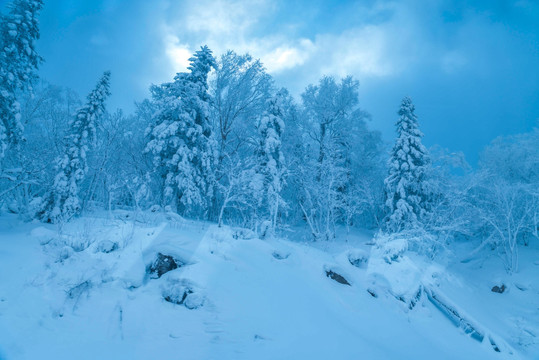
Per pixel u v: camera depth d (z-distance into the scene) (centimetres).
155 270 812
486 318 1265
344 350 603
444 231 1931
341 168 2250
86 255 807
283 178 2089
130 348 530
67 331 549
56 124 1928
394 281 1130
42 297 615
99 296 671
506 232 2062
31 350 476
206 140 2019
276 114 2170
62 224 1023
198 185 1981
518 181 2134
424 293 1148
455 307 1059
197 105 1967
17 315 546
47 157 1752
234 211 2286
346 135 2686
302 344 598
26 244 845
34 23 1455
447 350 833
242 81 2391
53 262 754
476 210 2084
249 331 616
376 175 2994
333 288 960
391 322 874
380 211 2895
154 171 1803
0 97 1345
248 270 899
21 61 1437
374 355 607
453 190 2120
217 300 713
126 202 2214
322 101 2745
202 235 1120
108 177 1775
